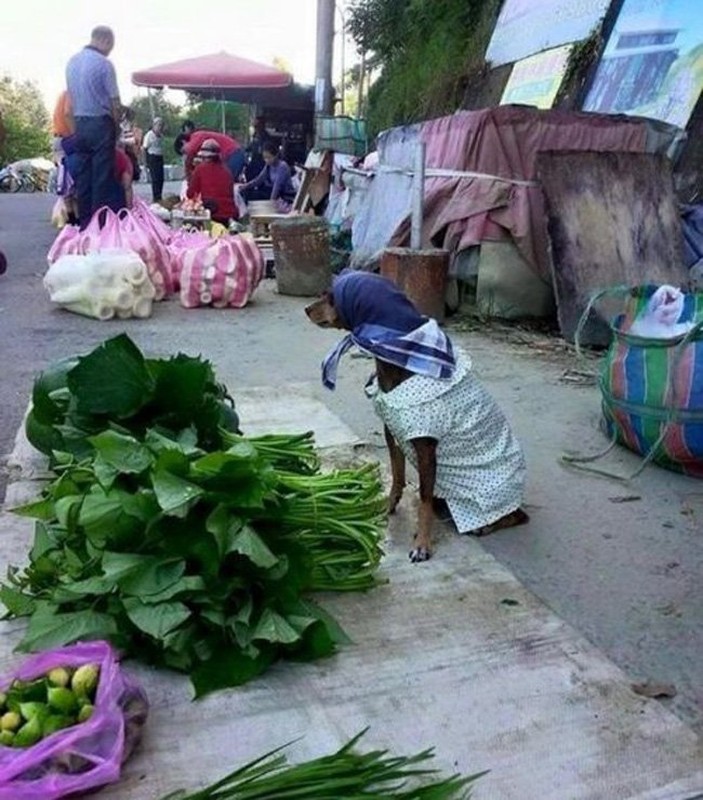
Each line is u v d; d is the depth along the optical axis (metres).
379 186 7.79
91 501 2.36
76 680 2.02
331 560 2.71
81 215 8.81
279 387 4.88
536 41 10.33
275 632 2.30
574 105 8.99
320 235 7.71
